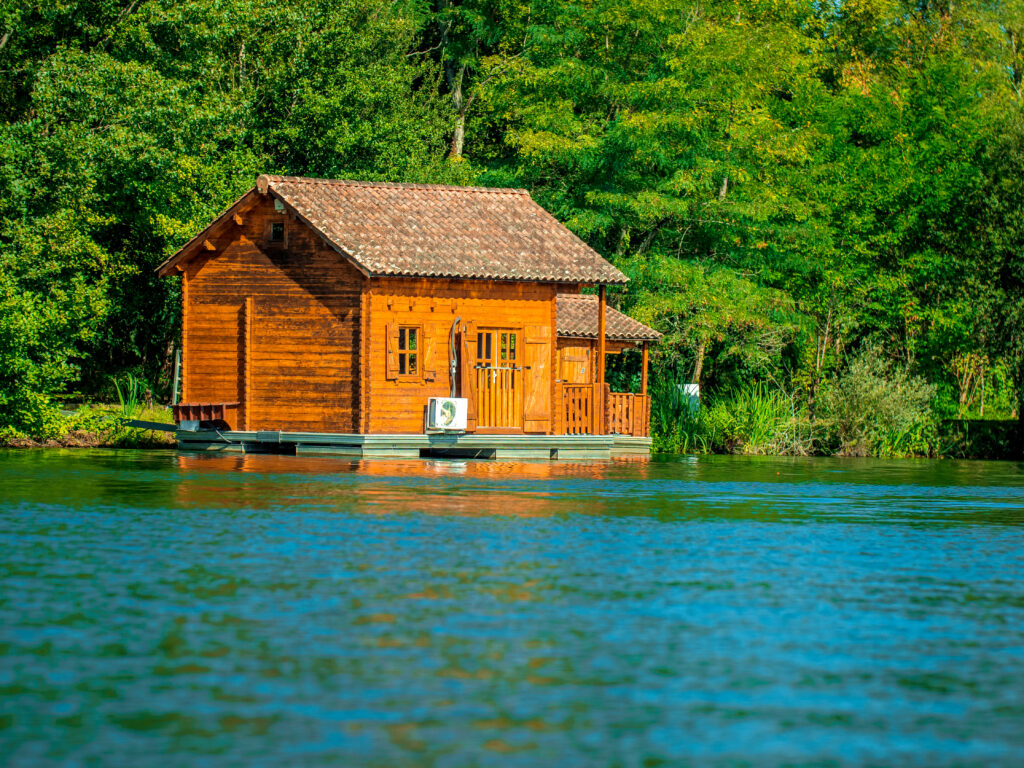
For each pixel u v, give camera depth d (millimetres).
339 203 85562
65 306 95062
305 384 84125
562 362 99750
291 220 84500
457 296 84750
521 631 28703
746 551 41156
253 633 28109
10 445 89625
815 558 40031
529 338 86938
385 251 81938
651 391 112688
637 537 43750
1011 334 121250
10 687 23828
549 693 23922
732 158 118438
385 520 46688
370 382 82188
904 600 33156
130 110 101938
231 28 109188
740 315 111625
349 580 34312
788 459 99500
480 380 86000
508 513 49781
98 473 65750
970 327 123188
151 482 60750
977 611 31844
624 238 118250
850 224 123000
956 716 22969
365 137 117625
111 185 105125
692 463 87812
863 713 23062
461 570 36125
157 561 36875
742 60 115875
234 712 22438
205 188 107000
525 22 145750
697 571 36969
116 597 31703
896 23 163125
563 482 65188
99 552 38406
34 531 42719
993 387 131250
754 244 118188
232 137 109375
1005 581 36219
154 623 28969
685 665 26109
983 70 144375
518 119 131875
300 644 27188
